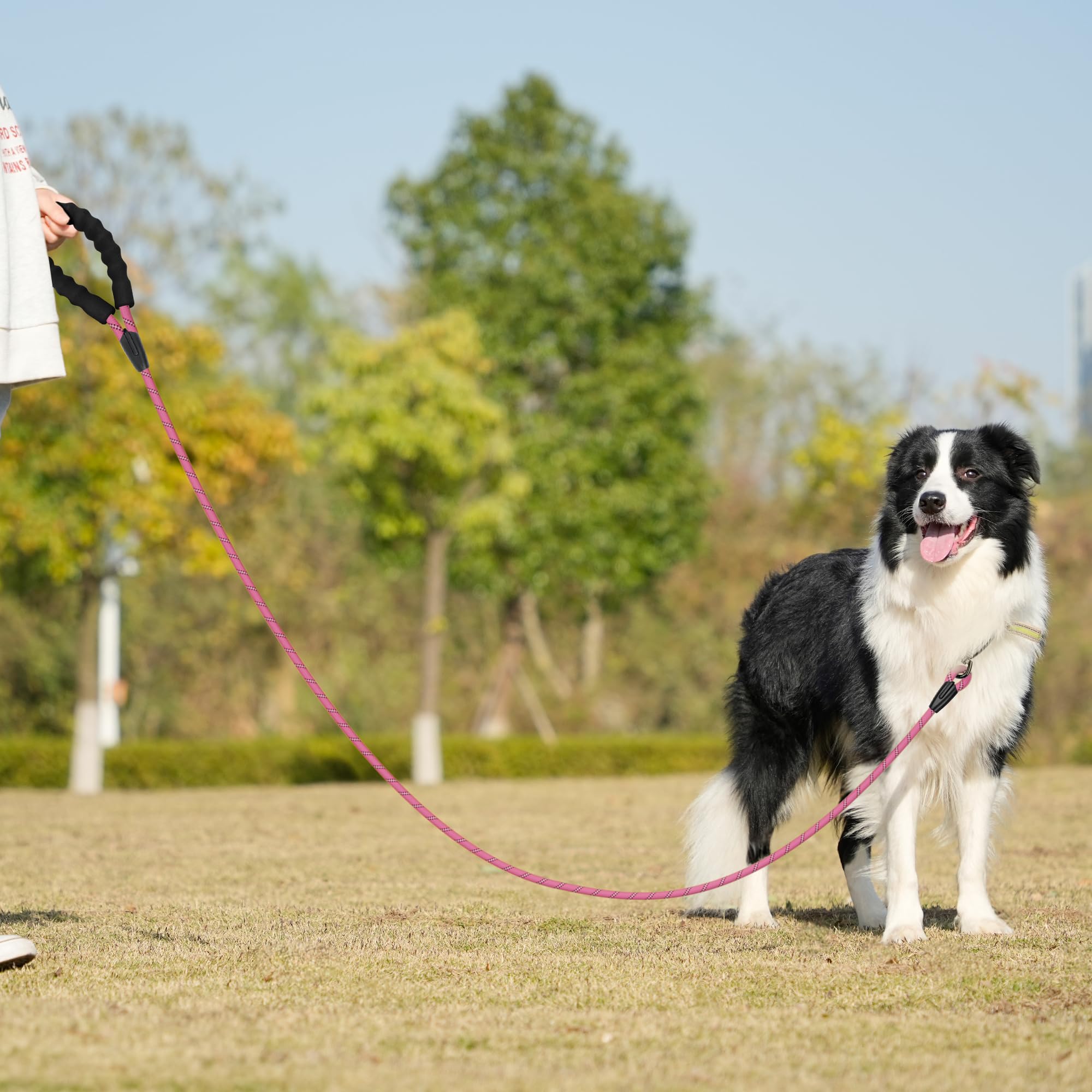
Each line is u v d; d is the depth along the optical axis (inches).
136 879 312.2
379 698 1141.7
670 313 995.3
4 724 1080.8
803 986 176.9
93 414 700.0
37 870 331.9
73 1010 157.6
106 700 944.3
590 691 1181.1
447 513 801.6
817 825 207.2
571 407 951.0
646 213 967.0
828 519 1029.8
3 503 695.7
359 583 1166.3
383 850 383.6
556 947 208.4
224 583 1113.4
